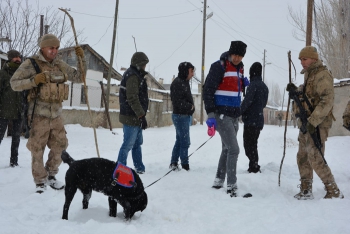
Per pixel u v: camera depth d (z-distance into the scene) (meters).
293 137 16.20
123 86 6.26
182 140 7.00
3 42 20.16
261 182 5.73
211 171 7.08
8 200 4.57
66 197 3.97
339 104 14.33
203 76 31.20
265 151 10.70
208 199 4.84
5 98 7.10
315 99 4.94
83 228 3.57
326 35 24.02
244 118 6.79
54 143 5.28
